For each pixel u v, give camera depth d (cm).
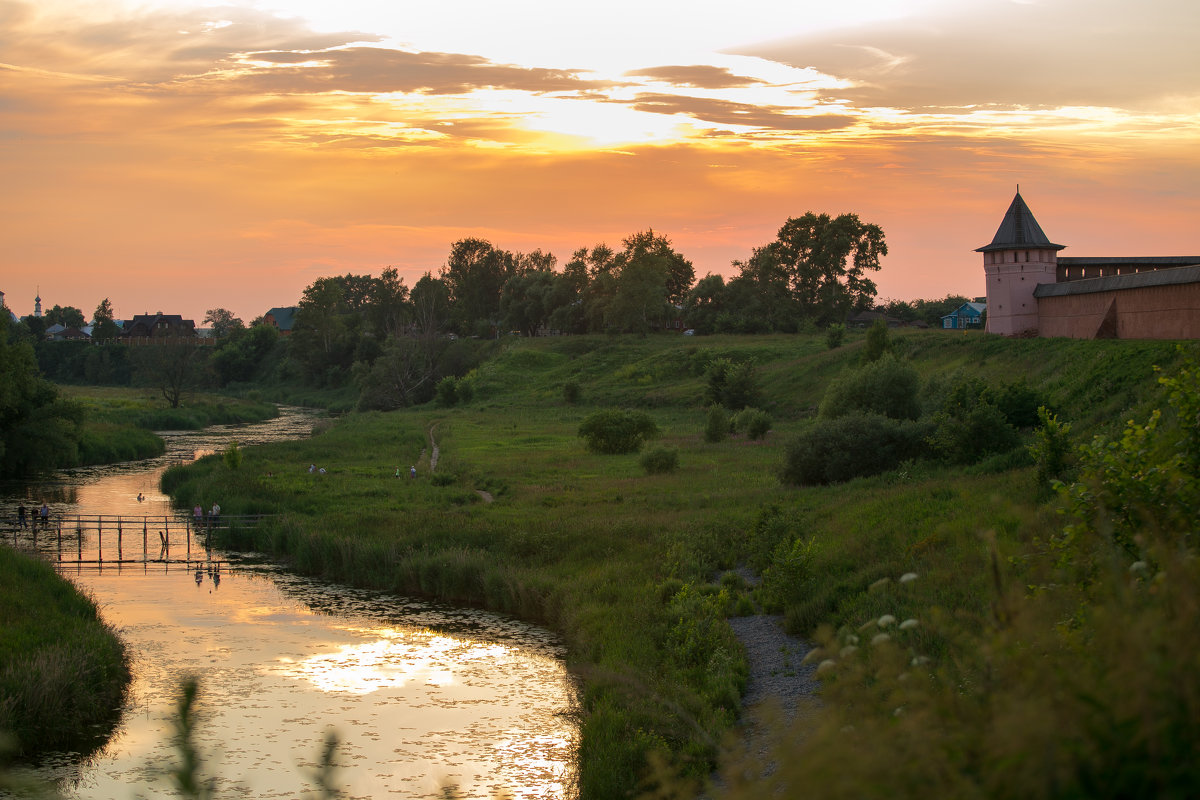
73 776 1542
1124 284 5119
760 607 2173
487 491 4462
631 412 5997
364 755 1658
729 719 1453
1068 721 412
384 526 3509
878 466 3619
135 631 2491
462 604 2811
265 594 2928
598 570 2744
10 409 5703
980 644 600
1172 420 1168
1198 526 762
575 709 1902
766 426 6094
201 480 4759
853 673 607
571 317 14500
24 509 4069
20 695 1727
